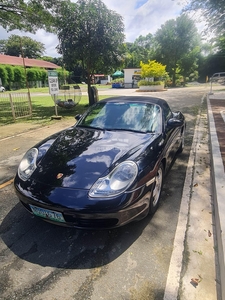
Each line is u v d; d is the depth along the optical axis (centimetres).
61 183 203
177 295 158
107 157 231
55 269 183
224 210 234
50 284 169
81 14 953
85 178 203
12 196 299
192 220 242
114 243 211
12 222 245
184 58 3153
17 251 203
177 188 313
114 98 367
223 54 3631
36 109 1160
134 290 163
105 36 985
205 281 169
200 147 494
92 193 191
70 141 279
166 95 1752
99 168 214
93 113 346
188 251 199
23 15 1059
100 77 5159
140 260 190
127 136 281
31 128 721
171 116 383
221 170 330
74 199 189
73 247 207
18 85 3456
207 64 3912
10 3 989
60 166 225
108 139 275
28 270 182
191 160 416
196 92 1966
